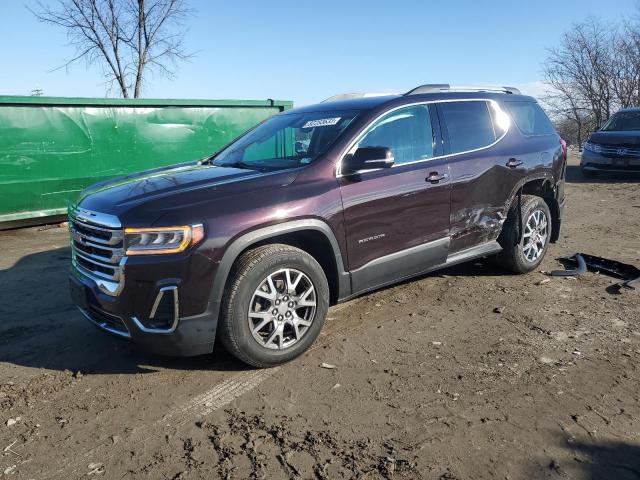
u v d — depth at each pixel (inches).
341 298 163.5
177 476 105.7
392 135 175.6
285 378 143.2
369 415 124.7
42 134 333.7
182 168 182.5
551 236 241.3
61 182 343.9
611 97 1066.7
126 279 131.9
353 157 158.1
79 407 131.4
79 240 146.9
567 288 208.7
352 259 161.9
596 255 258.1
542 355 152.8
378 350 158.7
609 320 176.7
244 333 140.0
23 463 110.7
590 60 1062.4
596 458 108.0
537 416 122.6
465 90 207.6
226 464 108.9
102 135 357.1
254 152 186.7
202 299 134.0
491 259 228.5
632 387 134.6
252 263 139.6
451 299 199.5
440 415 123.9
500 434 116.3
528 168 215.2
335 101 201.5
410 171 175.2
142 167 376.5
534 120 231.9
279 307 145.8
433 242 183.5
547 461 107.3
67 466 109.6
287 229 145.0
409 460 108.3
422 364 149.1
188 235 131.3
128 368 151.1
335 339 167.0
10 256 276.2
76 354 160.4
